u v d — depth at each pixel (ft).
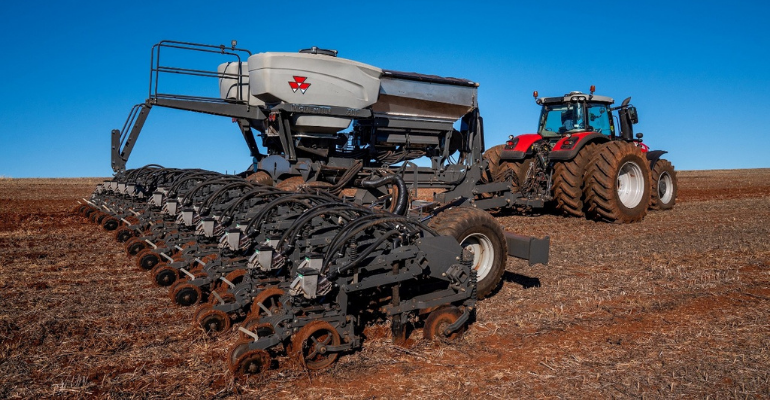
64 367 14.43
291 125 33.22
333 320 14.57
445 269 16.48
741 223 38.55
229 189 23.29
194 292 19.83
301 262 15.83
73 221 40.19
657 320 17.94
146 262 25.07
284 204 20.80
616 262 26.71
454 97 36.81
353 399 12.61
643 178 39.81
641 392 12.91
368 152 37.04
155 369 14.26
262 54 31.27
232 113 35.19
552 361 14.70
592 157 39.19
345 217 16.96
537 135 42.47
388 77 34.55
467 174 36.76
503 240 20.21
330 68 31.96
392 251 15.47
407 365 14.53
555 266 25.96
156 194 27.94
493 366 14.46
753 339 16.06
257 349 13.71
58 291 21.57
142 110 33.73
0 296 20.71
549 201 42.29
